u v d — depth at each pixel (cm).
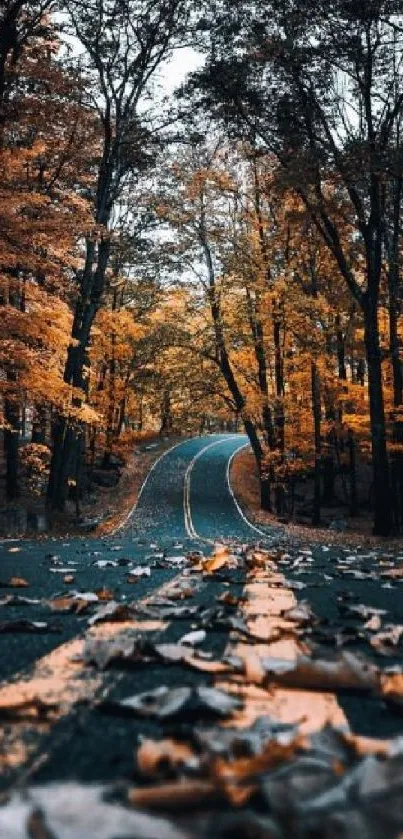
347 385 2766
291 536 2195
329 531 2686
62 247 1820
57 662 240
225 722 157
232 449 5859
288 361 2994
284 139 2136
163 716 161
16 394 1923
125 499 3900
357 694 195
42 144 1936
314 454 3192
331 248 2127
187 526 2911
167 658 236
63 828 86
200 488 4294
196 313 3312
